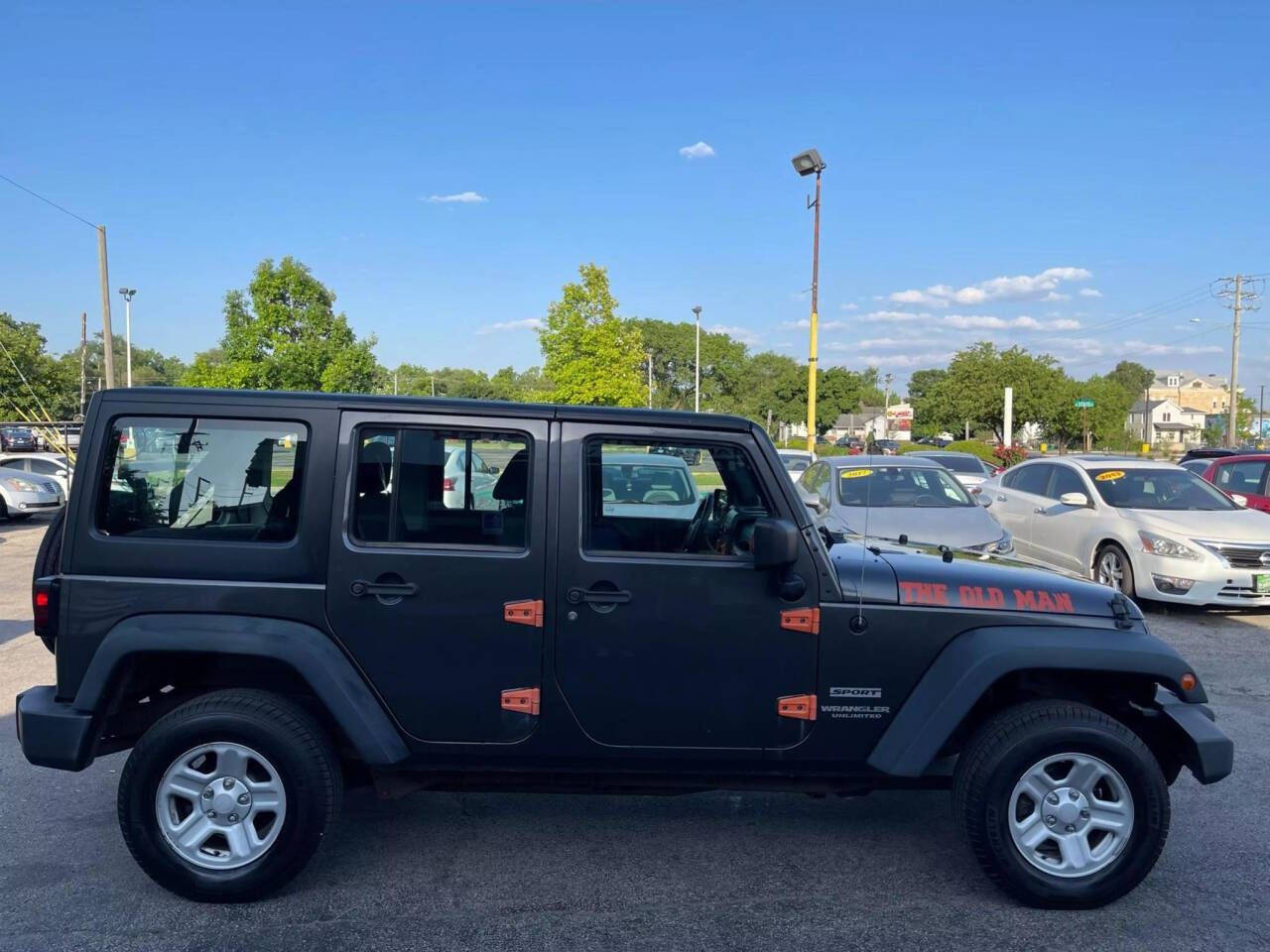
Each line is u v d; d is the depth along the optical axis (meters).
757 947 3.23
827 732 3.59
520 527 3.57
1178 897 3.60
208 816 3.49
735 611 3.55
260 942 3.23
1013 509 11.16
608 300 34.81
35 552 13.23
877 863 3.91
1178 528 8.88
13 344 34.84
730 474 3.71
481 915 3.43
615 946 3.23
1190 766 3.58
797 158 23.27
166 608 3.48
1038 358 59.19
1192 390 129.25
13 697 6.14
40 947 3.19
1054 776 3.52
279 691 3.68
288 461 3.55
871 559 3.94
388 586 3.50
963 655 3.54
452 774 3.68
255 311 36.50
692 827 4.26
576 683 3.55
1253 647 7.82
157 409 3.55
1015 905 3.54
